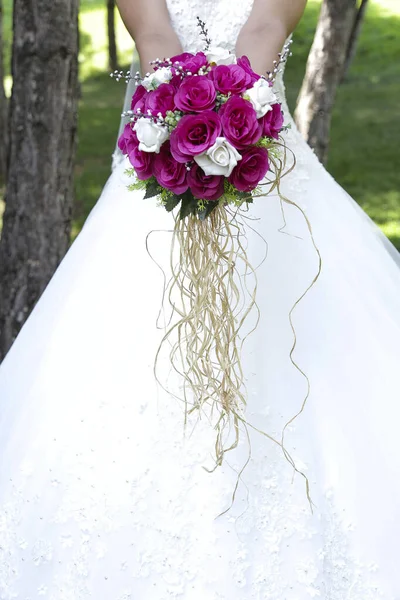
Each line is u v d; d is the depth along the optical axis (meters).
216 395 2.40
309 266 2.60
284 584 2.29
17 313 4.22
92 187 8.87
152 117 2.08
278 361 2.49
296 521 2.34
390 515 2.40
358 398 2.48
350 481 2.40
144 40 2.56
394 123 11.30
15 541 2.40
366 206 8.12
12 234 4.18
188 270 2.25
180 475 2.34
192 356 2.25
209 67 2.14
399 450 2.46
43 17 3.88
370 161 9.62
